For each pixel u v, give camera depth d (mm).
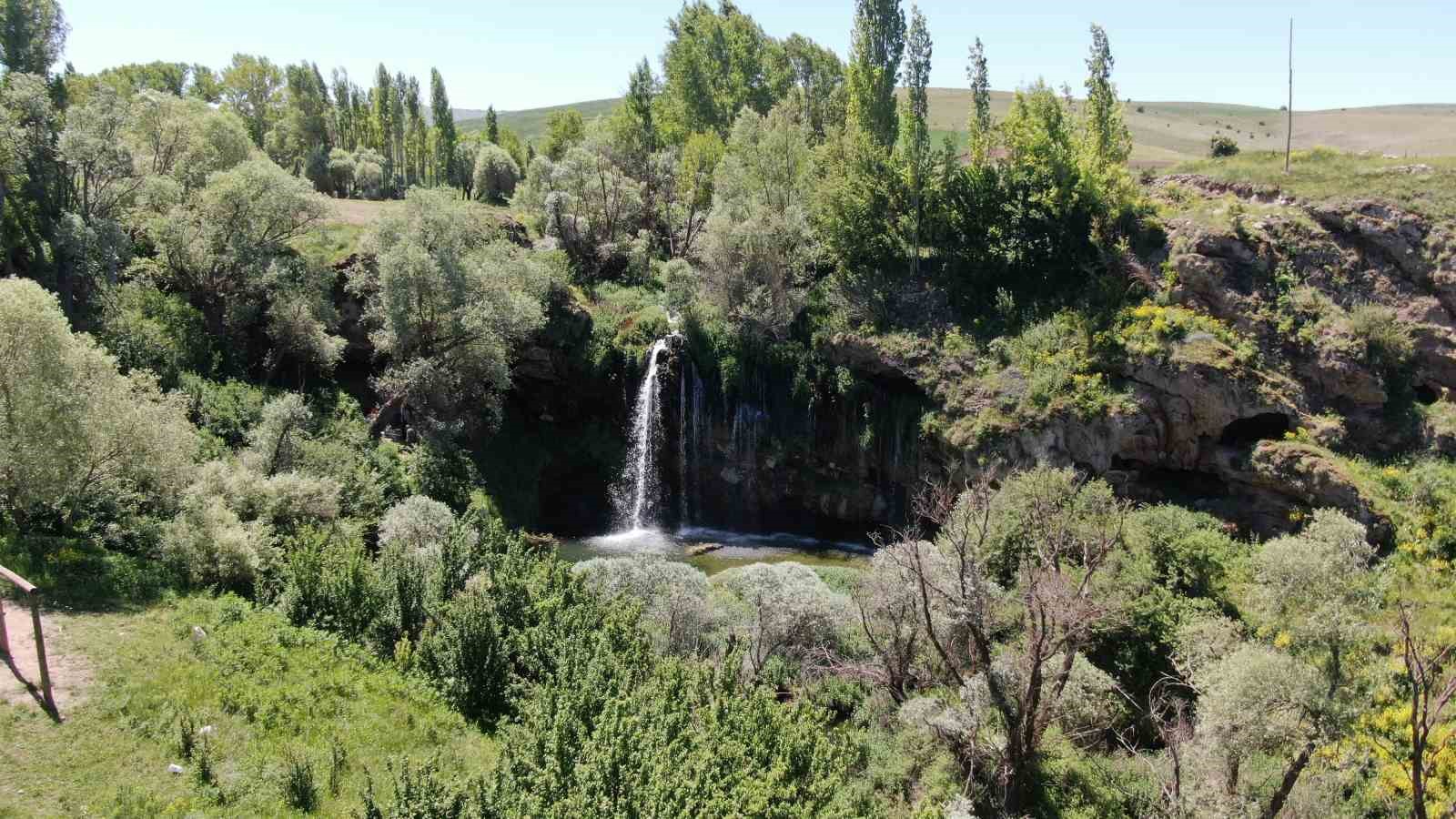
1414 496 33531
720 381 46312
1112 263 44625
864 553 42125
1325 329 38875
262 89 97000
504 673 21750
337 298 45625
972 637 23766
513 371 46719
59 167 40375
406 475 37938
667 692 18312
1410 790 20312
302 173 82500
